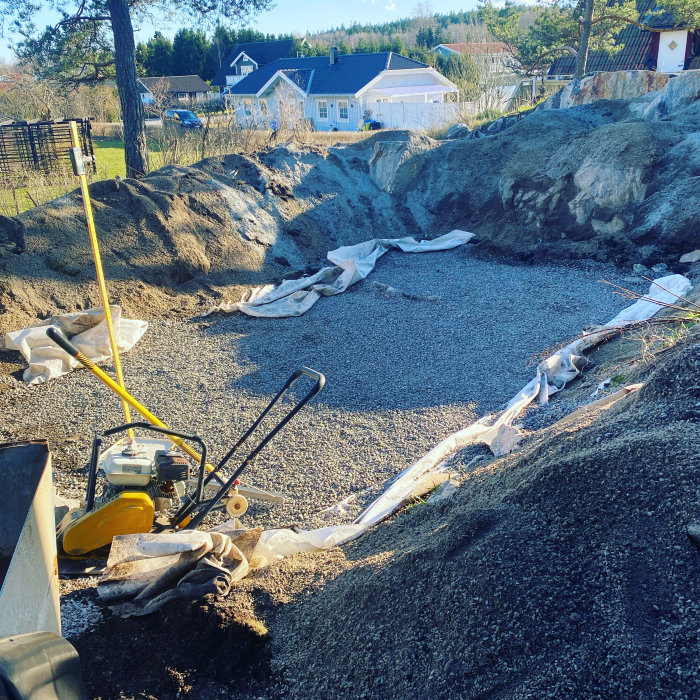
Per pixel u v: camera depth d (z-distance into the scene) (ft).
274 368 27.68
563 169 46.37
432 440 21.11
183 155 57.11
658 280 34.04
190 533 12.09
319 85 122.42
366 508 17.33
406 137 56.44
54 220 36.22
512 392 24.26
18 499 8.21
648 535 9.34
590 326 30.25
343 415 23.12
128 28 52.65
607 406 16.11
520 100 87.30
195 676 9.98
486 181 51.29
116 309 29.53
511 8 88.63
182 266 37.73
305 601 11.31
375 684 8.96
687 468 9.97
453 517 11.69
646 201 42.14
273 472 19.67
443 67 143.84
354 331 31.81
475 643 8.62
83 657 10.39
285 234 45.52
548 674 7.96
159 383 26.40
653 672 7.62
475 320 32.45
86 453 21.01
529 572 9.23
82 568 13.24
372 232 50.03
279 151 52.65
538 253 42.78
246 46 188.44
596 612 8.54
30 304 31.76
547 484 10.87
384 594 10.14
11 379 26.68
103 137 105.19
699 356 13.47
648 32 94.53
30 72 68.08
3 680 5.10
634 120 47.37
